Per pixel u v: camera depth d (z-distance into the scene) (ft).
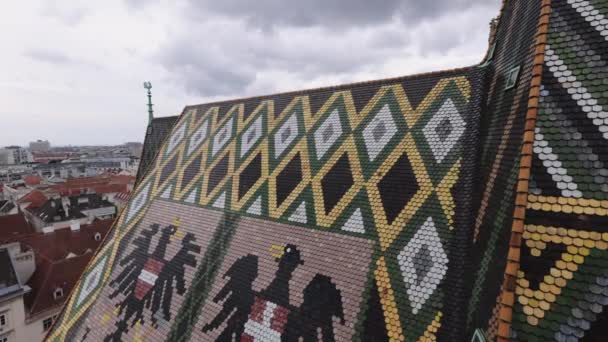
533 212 29.91
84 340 71.05
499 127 45.27
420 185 53.78
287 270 56.18
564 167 30.27
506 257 30.68
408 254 48.03
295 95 87.20
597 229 27.68
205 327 57.47
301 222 61.46
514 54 46.75
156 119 127.03
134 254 80.74
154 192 95.20
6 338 126.21
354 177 61.57
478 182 48.44
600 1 34.88
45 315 135.44
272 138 82.12
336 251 53.93
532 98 33.78
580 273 26.99
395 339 41.88
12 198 389.80
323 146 70.74
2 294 124.77
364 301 46.78
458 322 39.68
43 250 172.14
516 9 50.98
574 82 32.76
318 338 46.73
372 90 72.79
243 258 62.80
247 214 70.18
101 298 76.79
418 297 43.80
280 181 71.31
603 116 30.60
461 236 46.09
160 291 68.49
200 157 94.22
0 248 139.85
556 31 35.68
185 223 78.74
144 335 63.72
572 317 25.99
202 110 110.52
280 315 51.78
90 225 194.90
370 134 65.82
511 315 27.61
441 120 59.11
